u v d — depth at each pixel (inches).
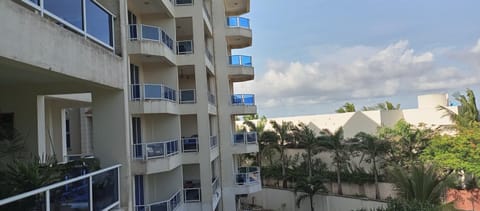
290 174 1565.0
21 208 243.1
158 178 849.5
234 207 1073.5
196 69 909.2
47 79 370.9
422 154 1243.8
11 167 318.7
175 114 843.4
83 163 426.0
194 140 900.6
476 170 1097.4
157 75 852.0
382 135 1414.9
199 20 916.6
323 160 1626.5
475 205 1114.1
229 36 1154.7
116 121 459.5
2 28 234.7
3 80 380.8
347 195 1414.9
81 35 367.2
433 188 699.4
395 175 764.0
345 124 1707.7
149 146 684.7
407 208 649.0
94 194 359.3
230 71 1126.4
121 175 453.4
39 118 437.1
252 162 1727.4
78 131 965.2
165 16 869.8
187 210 874.1
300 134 1568.7
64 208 297.1
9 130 412.5
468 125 1226.6
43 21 283.1
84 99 634.2
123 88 464.1
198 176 990.4
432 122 1433.3
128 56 700.0
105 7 468.8
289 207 1507.1
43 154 434.3
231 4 1268.5
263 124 1873.8
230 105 1111.6
